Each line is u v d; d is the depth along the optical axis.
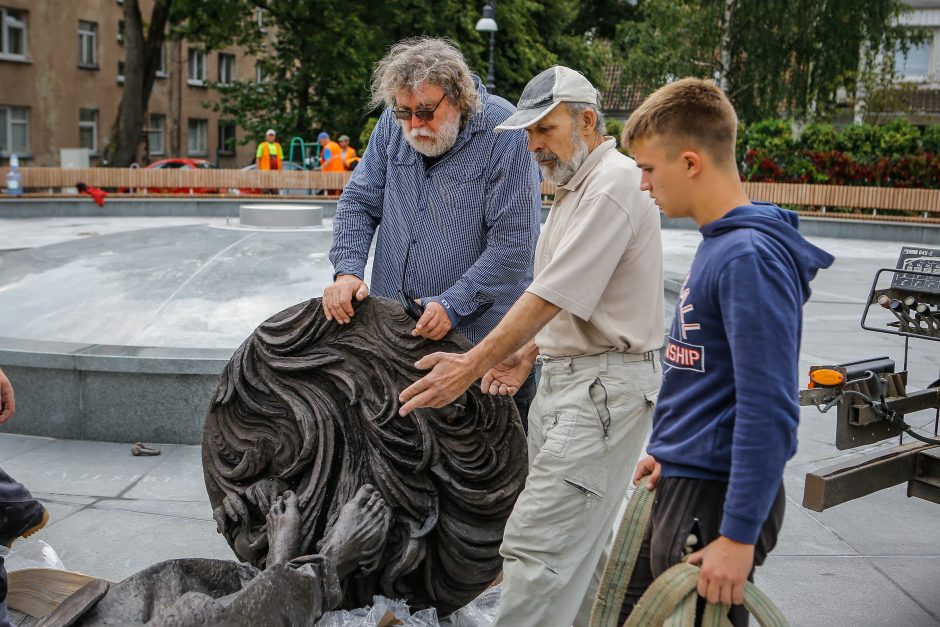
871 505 4.32
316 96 30.25
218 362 4.76
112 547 3.66
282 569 2.25
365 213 3.23
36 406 4.92
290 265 6.13
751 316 1.77
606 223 2.45
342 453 2.82
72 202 18.72
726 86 28.44
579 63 34.53
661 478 2.03
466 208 3.05
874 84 28.52
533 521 2.56
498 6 29.16
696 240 17.20
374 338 2.85
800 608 3.29
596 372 2.57
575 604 2.60
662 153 1.95
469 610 3.07
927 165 19.20
